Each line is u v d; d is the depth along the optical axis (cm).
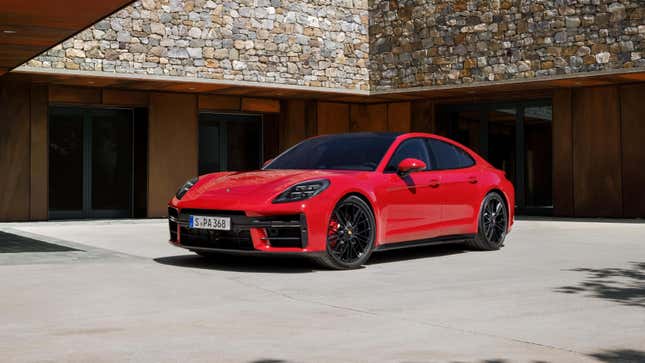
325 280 512
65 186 1355
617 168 1327
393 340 327
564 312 393
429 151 669
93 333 341
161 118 1412
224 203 555
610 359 294
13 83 1278
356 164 624
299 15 1444
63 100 1321
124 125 1416
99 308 402
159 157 1409
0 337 332
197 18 1336
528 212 1451
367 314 388
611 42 1245
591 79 1280
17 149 1281
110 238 881
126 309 400
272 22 1412
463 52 1408
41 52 960
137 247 761
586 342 323
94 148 1384
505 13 1359
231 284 490
